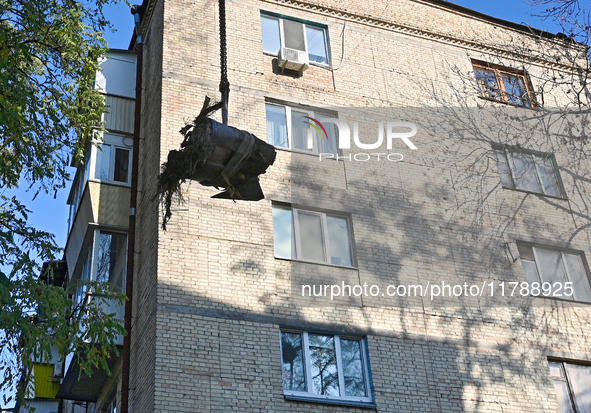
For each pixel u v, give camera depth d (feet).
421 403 42.29
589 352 48.73
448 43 62.80
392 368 42.96
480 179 54.70
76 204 53.83
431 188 52.29
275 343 40.91
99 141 50.26
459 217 51.78
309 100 53.01
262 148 31.01
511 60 64.54
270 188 46.93
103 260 46.75
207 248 42.78
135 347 42.80
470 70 62.03
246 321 41.01
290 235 45.93
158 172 44.96
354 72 56.49
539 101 62.90
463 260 49.73
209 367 38.65
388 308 45.24
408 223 49.78
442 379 43.70
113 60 54.85
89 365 32.68
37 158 39.17
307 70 54.70
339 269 45.57
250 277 42.73
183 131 31.48
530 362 46.65
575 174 57.16
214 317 40.42
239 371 39.14
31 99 37.93
